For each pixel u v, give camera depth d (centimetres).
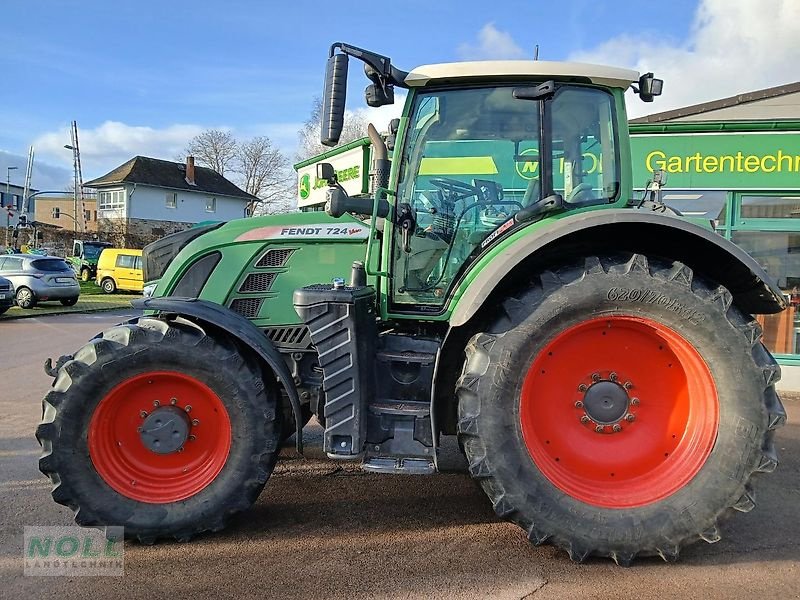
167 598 271
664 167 797
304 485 409
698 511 294
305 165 1135
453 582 285
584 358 317
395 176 356
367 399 332
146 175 4612
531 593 276
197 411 334
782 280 788
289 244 395
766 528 348
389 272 359
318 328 324
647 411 319
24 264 1823
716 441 297
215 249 400
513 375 299
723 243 298
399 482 416
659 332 305
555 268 312
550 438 317
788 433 564
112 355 318
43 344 1114
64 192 4612
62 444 313
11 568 296
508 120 349
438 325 374
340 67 306
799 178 763
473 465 300
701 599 272
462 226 362
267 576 290
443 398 339
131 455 333
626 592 277
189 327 330
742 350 295
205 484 326
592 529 296
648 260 306
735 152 777
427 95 350
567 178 355
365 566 299
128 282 2428
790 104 910
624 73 345
